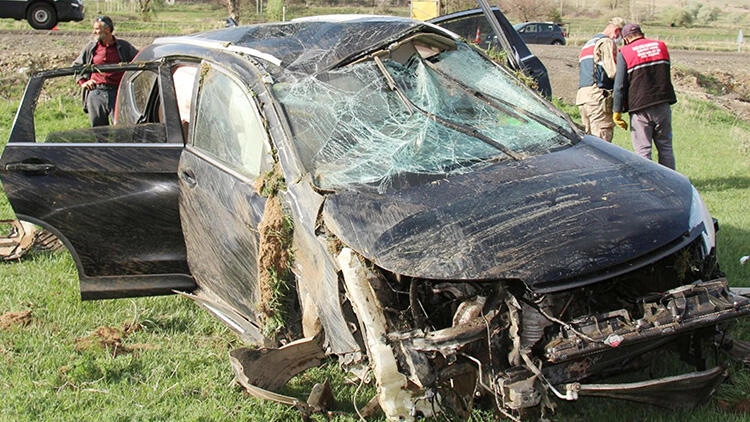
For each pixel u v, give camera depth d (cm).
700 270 390
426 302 365
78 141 509
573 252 347
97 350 486
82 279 504
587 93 900
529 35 3406
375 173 407
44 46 1919
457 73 496
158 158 496
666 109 806
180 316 539
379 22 511
